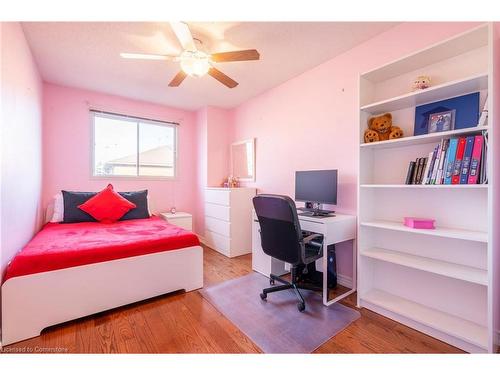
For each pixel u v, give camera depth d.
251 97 3.72
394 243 2.06
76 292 1.77
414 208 1.93
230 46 2.31
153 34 2.11
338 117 2.52
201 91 3.46
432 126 1.79
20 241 1.96
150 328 1.74
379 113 2.14
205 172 4.11
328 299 2.16
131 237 2.24
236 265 3.08
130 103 3.76
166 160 4.21
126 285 1.98
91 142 3.47
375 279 2.19
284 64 2.69
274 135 3.34
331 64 2.58
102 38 2.16
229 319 1.86
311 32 2.11
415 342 1.58
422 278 1.89
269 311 1.98
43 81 3.08
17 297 1.57
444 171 1.59
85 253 1.83
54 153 3.19
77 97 3.34
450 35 1.78
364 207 2.06
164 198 4.12
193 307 2.03
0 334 1.54
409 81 1.96
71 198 3.05
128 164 3.84
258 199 2.09
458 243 1.71
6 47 1.60
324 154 2.67
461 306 1.70
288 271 2.77
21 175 1.97
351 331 1.71
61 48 2.32
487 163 1.39
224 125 4.29
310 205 2.66
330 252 2.40
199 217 4.32
